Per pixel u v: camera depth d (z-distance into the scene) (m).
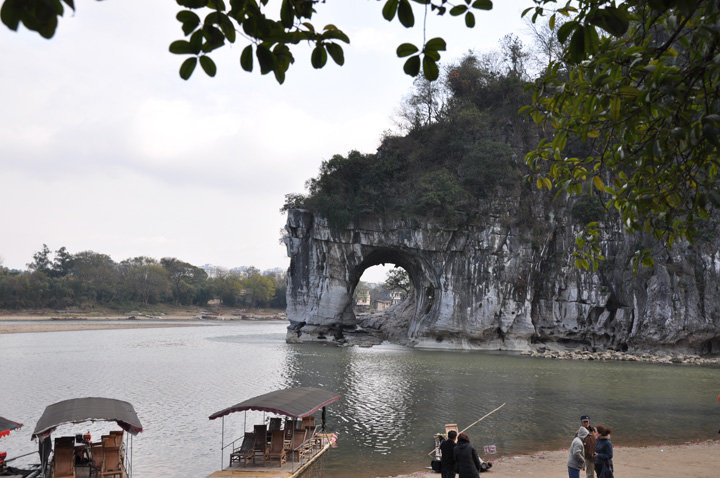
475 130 81.94
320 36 4.57
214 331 125.19
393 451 22.64
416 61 4.79
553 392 38.22
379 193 82.38
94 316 177.12
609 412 31.22
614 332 74.12
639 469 19.02
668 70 5.24
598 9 4.78
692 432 26.20
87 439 19.17
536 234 77.06
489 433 26.00
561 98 6.62
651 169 6.90
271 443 19.44
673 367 56.53
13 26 2.58
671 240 7.16
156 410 31.42
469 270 77.25
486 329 75.69
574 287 76.44
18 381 42.91
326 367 52.31
